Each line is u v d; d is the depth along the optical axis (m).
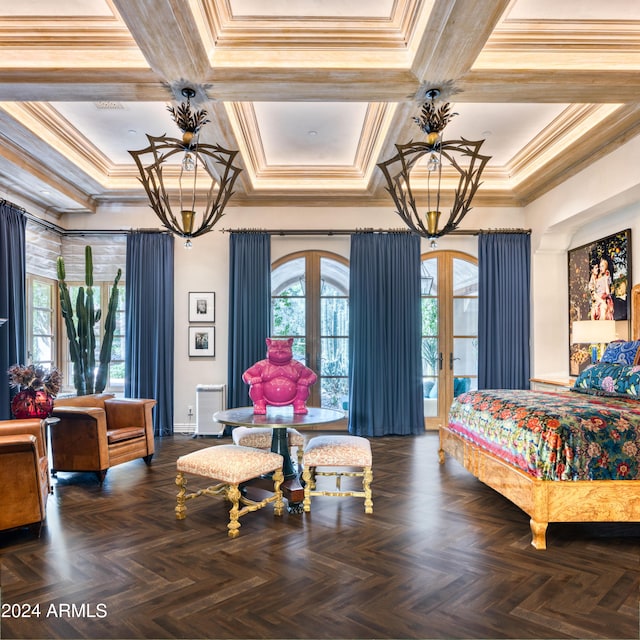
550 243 6.53
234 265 6.74
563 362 6.66
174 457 5.45
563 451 3.04
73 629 2.16
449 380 7.02
